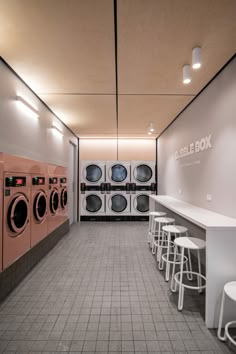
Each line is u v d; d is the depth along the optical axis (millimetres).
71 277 2641
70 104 3436
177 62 2238
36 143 3100
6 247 2221
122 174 6008
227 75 2229
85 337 1653
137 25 1692
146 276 2686
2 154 2150
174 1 1469
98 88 2854
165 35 1807
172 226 2820
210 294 1760
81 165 5887
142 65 2295
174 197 4293
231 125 2160
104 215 5875
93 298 2188
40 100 3246
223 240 1764
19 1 1447
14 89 2439
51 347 1558
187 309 2012
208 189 2693
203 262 2977
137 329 1744
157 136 6008
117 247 3773
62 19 1617
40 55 2090
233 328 1743
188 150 3459
